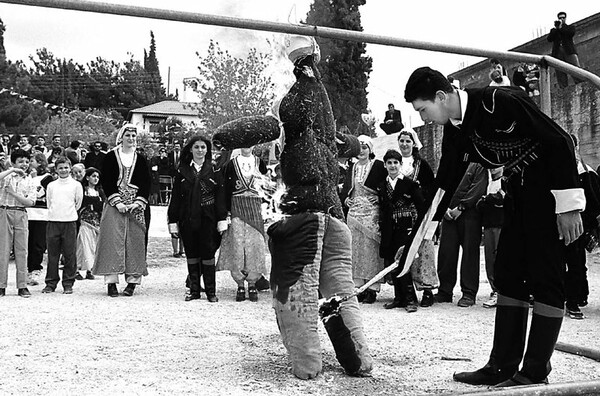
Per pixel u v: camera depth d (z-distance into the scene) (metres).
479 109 3.81
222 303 7.68
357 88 20.52
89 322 6.18
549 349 3.85
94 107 61.84
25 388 3.90
